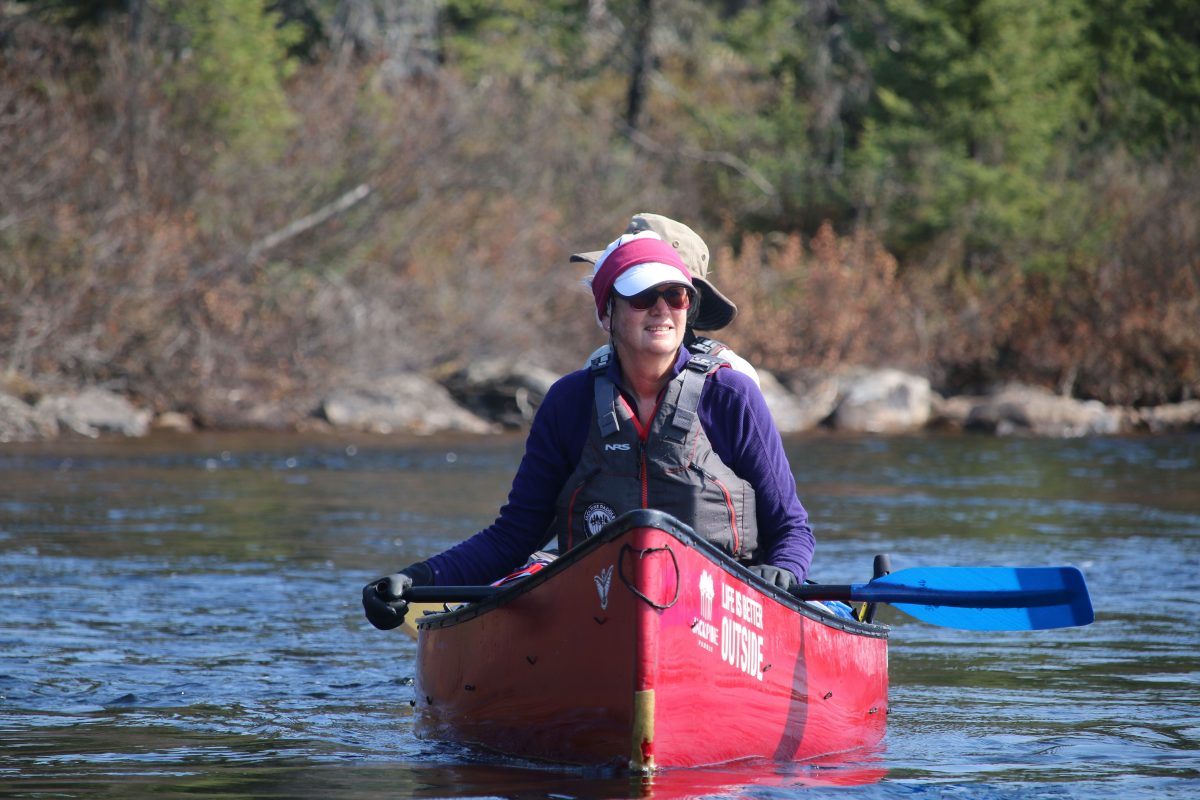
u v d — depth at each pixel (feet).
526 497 52.85
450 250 318.86
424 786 44.98
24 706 57.98
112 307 255.70
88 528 120.98
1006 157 389.60
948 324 347.36
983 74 380.78
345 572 97.76
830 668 51.01
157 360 263.70
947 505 148.56
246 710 57.47
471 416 281.74
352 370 285.02
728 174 426.92
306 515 133.39
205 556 104.78
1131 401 332.19
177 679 63.41
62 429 238.27
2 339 249.75
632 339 49.93
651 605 43.73
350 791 44.52
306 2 390.21
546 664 46.78
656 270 49.49
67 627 76.07
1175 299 332.80
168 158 289.12
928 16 388.98
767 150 428.15
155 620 78.74
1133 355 333.01
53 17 314.76
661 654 44.14
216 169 293.84
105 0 320.91
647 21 418.31
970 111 388.78
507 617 48.42
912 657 71.77
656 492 50.08
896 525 129.49
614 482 50.34
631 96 423.64
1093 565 103.30
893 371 325.21
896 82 402.72
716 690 46.01
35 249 256.52
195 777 46.47
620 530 44.19
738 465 51.21
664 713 44.47
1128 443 258.37
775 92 447.42
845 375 322.14
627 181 379.14
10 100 265.54
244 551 107.96
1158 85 415.23
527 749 48.16
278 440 239.50
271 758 49.29
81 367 264.31
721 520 50.29
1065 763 48.88
